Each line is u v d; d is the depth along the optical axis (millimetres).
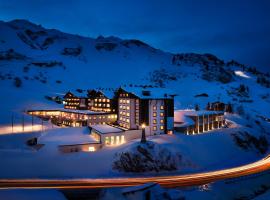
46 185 38156
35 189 28625
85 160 53219
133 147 57062
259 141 90500
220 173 54281
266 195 35438
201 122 87438
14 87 140125
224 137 81938
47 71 195500
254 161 71000
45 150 57188
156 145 59656
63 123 101062
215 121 94562
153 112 73812
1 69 164500
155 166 53531
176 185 42688
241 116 135750
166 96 75938
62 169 48094
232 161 68500
